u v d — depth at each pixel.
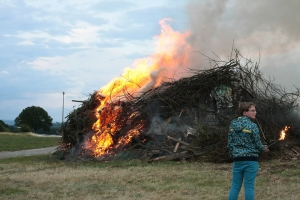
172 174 8.61
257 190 6.86
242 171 5.38
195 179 8.01
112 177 8.43
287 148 11.32
